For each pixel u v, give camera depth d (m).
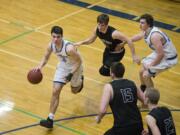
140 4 17.86
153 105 7.40
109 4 17.58
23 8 16.41
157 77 12.41
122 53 11.25
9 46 13.48
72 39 14.23
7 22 15.13
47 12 16.25
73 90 10.53
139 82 12.05
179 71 12.84
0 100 10.73
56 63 12.76
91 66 12.77
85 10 16.75
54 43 9.46
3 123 9.82
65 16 16.05
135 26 15.66
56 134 9.58
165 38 10.26
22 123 9.88
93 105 10.84
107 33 10.73
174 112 10.73
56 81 9.64
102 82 11.97
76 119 10.21
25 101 10.77
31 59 12.84
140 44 14.35
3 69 12.15
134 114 7.81
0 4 16.61
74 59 9.57
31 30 14.70
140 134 7.83
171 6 17.97
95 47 13.93
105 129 9.88
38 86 11.48
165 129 7.25
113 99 7.79
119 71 7.96
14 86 11.39
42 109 10.49
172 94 11.57
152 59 10.54
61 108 10.60
